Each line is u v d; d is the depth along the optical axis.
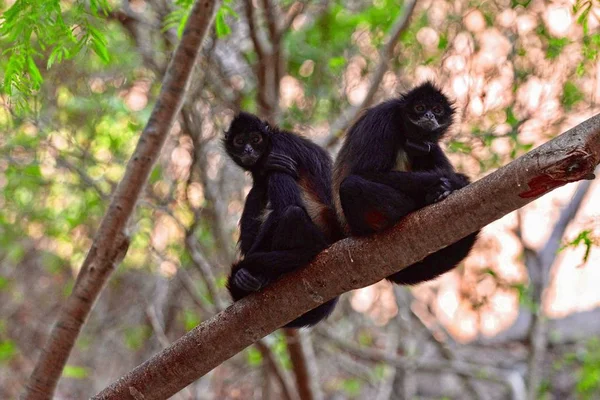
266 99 15.02
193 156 15.10
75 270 20.69
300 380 14.03
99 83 15.92
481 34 14.33
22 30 8.96
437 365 17.08
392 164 8.38
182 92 9.52
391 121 8.56
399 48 15.32
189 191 15.74
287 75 16.42
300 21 16.47
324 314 8.86
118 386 7.81
